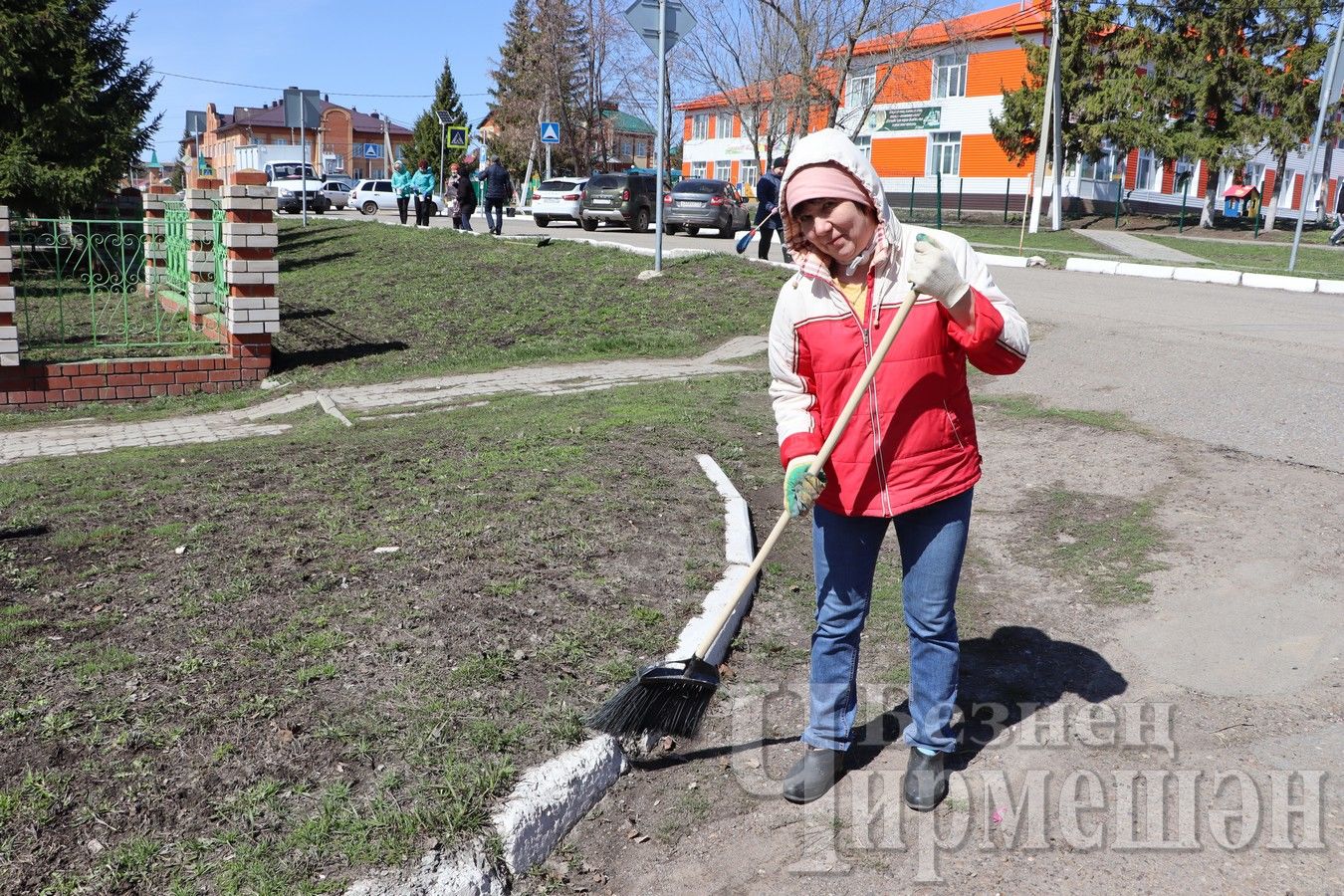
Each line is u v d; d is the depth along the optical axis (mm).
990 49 42531
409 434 7352
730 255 15492
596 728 3129
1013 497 5789
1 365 9688
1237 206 48312
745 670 3934
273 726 3182
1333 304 13750
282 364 11188
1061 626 4246
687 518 5145
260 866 2580
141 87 21844
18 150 19594
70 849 2650
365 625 3885
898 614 4371
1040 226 34844
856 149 2770
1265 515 5078
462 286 14789
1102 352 9180
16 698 3350
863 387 2775
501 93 66125
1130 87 34125
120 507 5570
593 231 30219
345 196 49406
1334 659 3730
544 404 8484
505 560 4535
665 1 13938
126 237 11742
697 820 3059
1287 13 32812
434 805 2801
